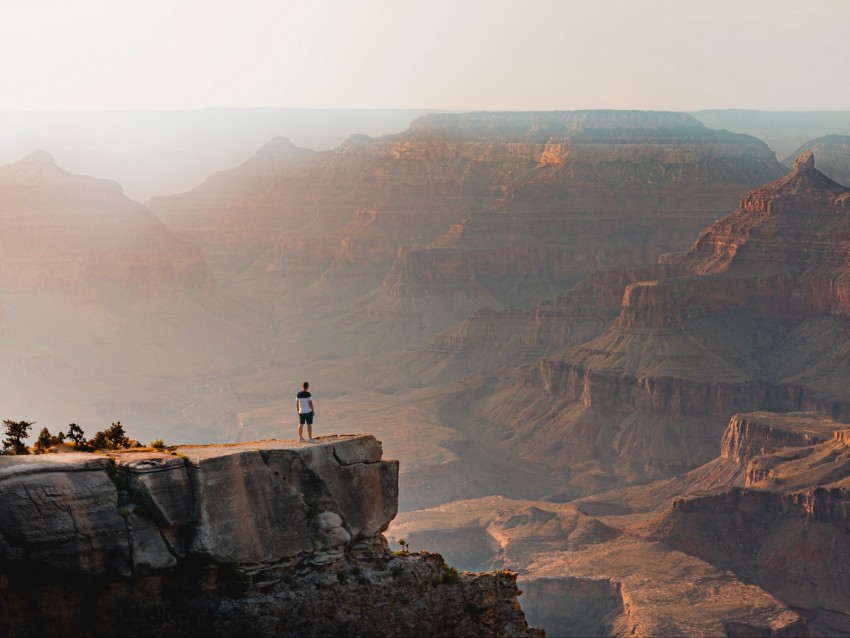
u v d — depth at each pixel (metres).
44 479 33.75
